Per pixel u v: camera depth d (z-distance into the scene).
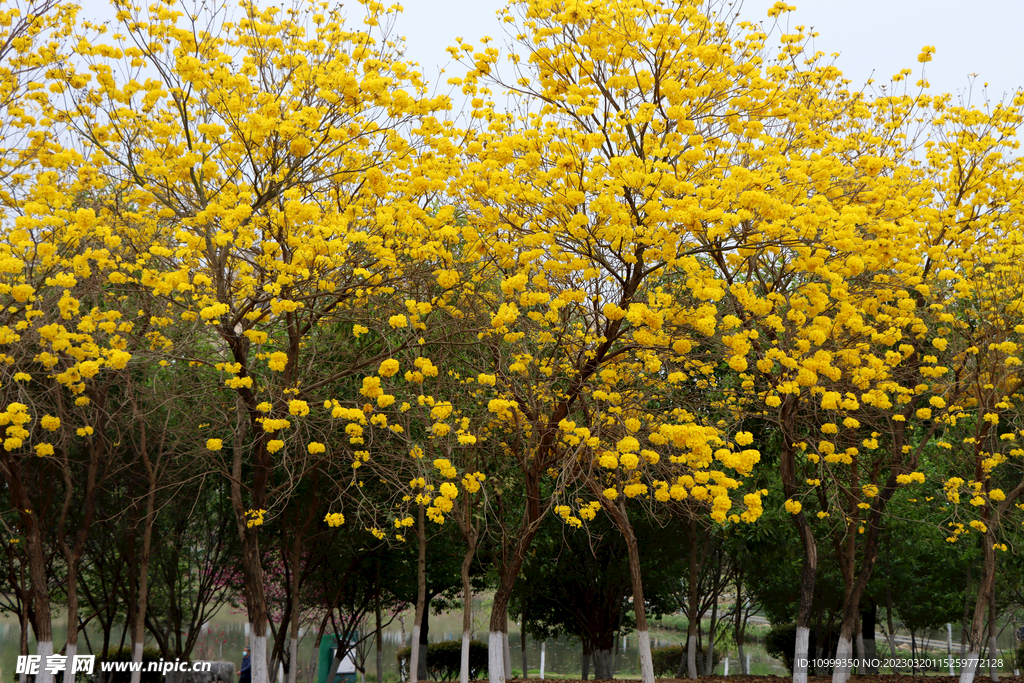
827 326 6.62
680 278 7.51
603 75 7.23
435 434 6.89
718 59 7.07
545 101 7.14
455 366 9.04
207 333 7.05
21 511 8.11
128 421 8.96
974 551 10.54
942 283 8.01
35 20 6.66
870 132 8.68
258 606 7.66
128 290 6.59
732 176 5.99
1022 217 8.06
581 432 6.67
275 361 5.92
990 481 9.68
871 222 6.20
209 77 5.96
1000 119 8.59
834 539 9.81
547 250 6.50
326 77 6.20
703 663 15.23
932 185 8.60
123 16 6.10
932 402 7.40
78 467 10.46
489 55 6.92
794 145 7.75
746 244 6.47
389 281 7.08
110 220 6.62
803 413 8.97
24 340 6.48
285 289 6.69
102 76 5.96
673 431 5.48
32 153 6.84
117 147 7.47
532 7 6.89
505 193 6.48
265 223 6.28
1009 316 7.80
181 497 10.84
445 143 6.51
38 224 5.82
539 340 7.62
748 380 7.86
